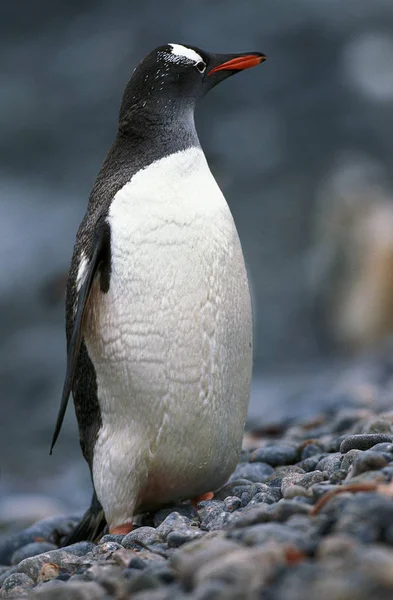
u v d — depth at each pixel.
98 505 10.62
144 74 10.37
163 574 6.61
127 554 7.82
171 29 62.88
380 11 61.56
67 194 45.47
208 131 50.25
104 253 9.70
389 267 31.97
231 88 54.59
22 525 15.54
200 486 10.28
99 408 10.02
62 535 12.28
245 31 61.00
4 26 66.44
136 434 9.80
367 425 11.30
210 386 9.69
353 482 7.41
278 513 7.19
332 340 32.72
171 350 9.52
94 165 48.84
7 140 51.66
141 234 9.53
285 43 58.91
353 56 57.00
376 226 32.78
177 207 9.59
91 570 7.66
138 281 9.52
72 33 64.56
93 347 9.88
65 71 59.84
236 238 9.95
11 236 40.75
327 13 61.69
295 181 44.91
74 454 23.30
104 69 59.31
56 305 31.11
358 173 36.50
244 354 10.04
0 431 25.28
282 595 5.41
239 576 5.84
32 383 28.64
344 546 5.94
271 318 33.94
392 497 6.80
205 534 7.86
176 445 9.78
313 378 25.50
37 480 20.94
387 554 5.61
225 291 9.71
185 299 9.50
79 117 54.09
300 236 39.72
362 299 32.19
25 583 8.77
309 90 53.97
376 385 20.36
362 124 50.34
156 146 10.05
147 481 10.03
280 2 63.78
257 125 50.56
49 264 37.75
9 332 32.53
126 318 9.57
